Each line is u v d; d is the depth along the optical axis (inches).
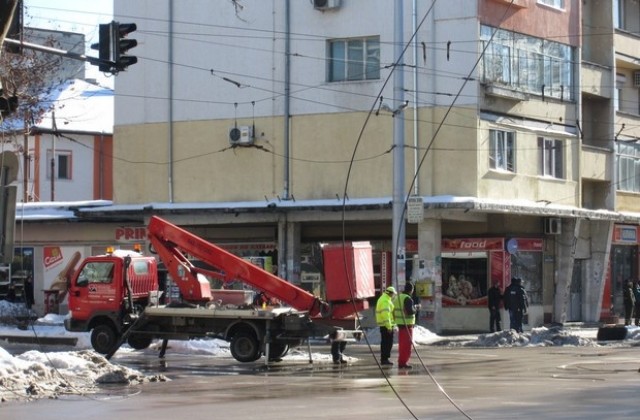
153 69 1614.2
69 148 2181.3
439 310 1437.0
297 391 684.1
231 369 868.0
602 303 1774.1
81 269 1002.7
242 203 1536.7
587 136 1785.2
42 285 1756.9
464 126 1432.1
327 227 1589.6
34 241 1759.4
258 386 722.2
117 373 742.5
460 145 1434.5
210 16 1578.5
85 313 997.2
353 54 1493.6
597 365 907.4
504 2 1486.2
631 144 1834.4
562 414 541.0
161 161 1606.8
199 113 1583.4
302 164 1514.5
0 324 1459.2
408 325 880.3
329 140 1497.3
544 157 1583.4
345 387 711.1
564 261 1632.6
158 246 974.4
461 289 1546.5
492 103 1475.1
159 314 949.8
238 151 1556.3
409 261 1535.4
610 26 1775.3
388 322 914.7
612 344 1242.6
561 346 1213.1
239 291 971.9
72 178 2181.3
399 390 683.4
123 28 764.6
